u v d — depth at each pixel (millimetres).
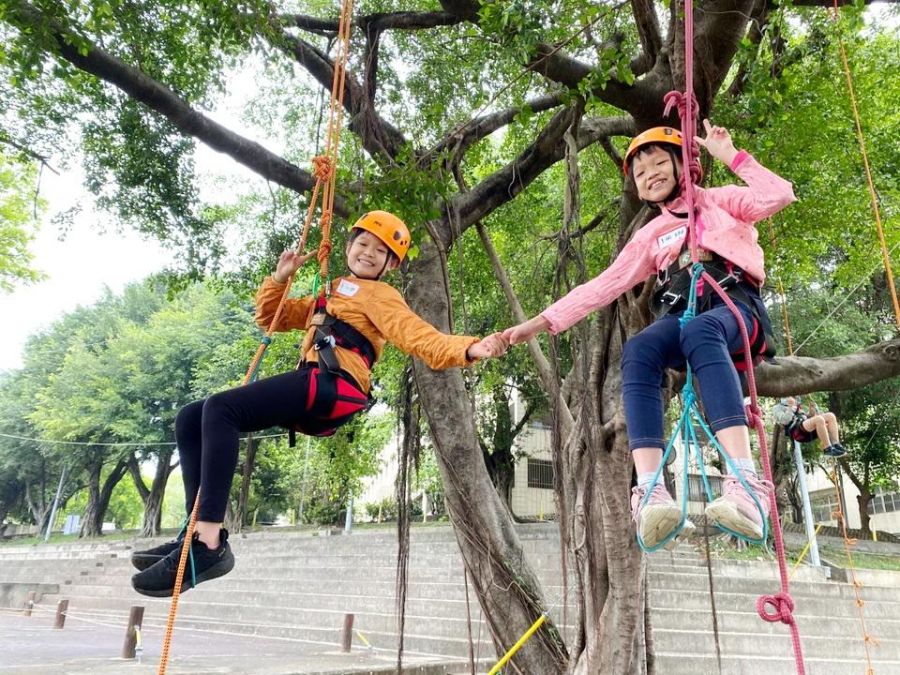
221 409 2893
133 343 33125
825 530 22141
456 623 12445
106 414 31797
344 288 3375
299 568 19141
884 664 10820
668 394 5207
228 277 10438
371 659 11078
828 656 11039
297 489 36469
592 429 5777
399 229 3543
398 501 5918
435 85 7789
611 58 4941
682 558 15078
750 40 5707
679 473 9031
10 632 14633
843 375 6441
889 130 8945
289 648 12711
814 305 16922
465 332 6340
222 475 2816
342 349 3197
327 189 3662
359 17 7320
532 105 7770
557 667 6074
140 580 2779
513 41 4984
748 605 12398
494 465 23594
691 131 2770
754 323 2682
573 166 5961
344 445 14125
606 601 5711
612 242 8164
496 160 10555
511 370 15656
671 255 2885
